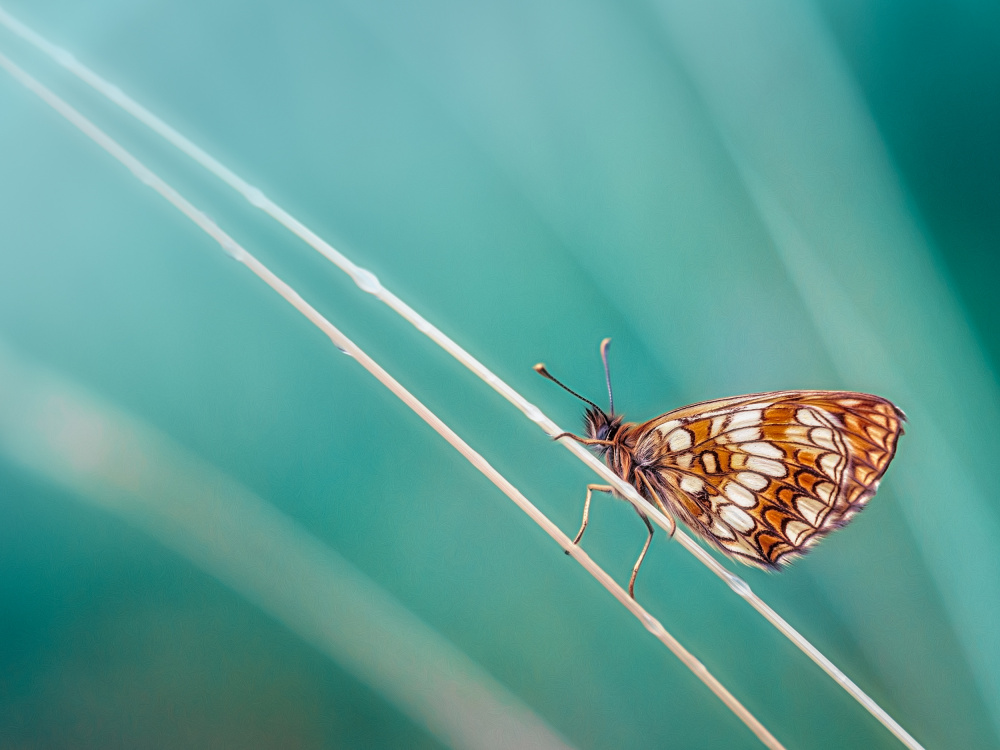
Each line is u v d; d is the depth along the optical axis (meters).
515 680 0.23
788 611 0.24
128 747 0.23
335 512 0.24
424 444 0.24
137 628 0.23
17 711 0.23
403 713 0.23
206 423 0.24
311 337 0.24
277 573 0.23
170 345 0.24
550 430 0.21
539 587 0.24
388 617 0.23
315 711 0.23
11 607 0.23
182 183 0.24
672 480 0.22
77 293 0.24
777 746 0.21
